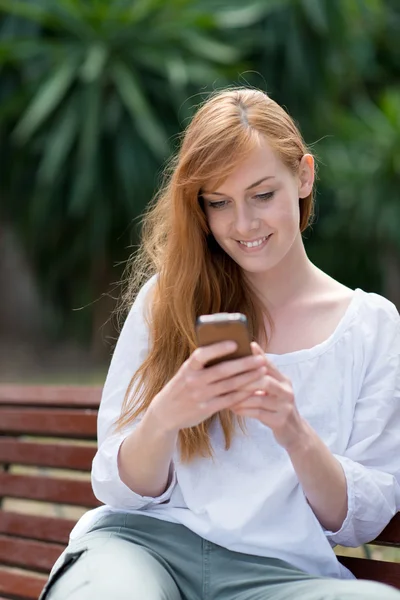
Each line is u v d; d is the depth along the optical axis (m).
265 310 2.23
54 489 2.95
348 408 2.11
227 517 2.02
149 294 2.31
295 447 1.91
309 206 2.25
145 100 10.64
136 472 2.04
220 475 2.08
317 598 1.78
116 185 10.88
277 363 2.12
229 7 11.31
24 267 12.55
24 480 3.04
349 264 12.32
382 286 12.45
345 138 12.20
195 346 2.16
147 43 10.70
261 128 2.04
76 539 2.12
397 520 2.20
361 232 11.97
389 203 11.72
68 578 1.92
